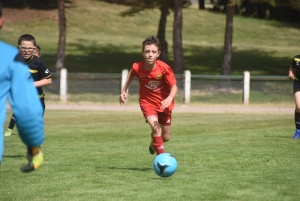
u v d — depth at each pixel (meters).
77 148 26.00
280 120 43.28
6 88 8.31
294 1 68.94
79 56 99.88
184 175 18.28
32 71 21.02
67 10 130.12
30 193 15.61
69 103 63.19
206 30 127.25
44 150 25.17
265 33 127.12
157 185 16.64
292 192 15.58
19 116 8.30
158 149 18.12
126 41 114.69
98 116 47.34
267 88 64.62
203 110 56.00
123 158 22.48
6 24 118.06
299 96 28.69
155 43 17.75
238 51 109.38
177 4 75.00
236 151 24.22
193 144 27.09
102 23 125.56
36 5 129.00
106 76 65.00
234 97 64.00
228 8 74.44
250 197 14.91
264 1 70.69
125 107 58.94
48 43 108.31
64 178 17.84
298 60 27.98
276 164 20.48
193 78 77.88
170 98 17.45
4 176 18.23
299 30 131.62
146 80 18.31
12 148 26.11
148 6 76.06
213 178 17.75
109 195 15.26
